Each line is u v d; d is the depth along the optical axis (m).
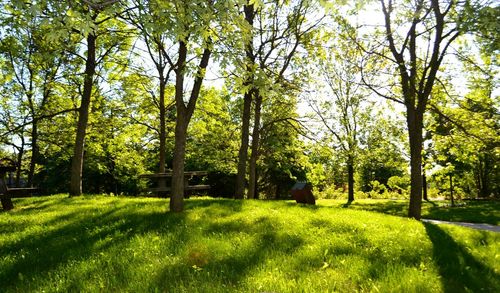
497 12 11.03
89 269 6.10
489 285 6.29
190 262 6.39
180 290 5.09
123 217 10.44
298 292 5.11
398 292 5.36
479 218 20.36
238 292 5.01
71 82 24.38
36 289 5.36
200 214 10.84
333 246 7.68
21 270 6.25
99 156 39.34
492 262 7.88
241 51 7.89
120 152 37.31
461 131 17.92
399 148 32.53
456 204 31.28
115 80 22.42
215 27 8.06
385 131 32.47
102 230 8.92
